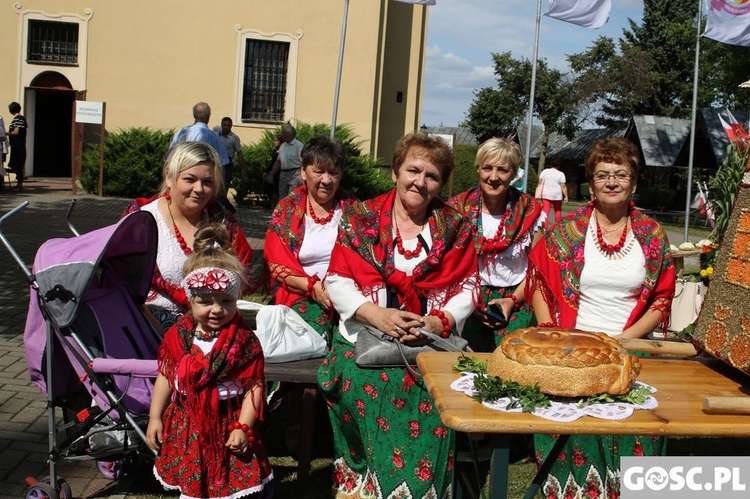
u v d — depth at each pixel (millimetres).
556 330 2973
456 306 3922
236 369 3400
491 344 4754
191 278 3357
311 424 4102
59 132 21891
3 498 3828
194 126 11828
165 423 3449
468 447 3943
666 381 3051
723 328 3012
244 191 18562
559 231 3975
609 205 3842
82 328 3889
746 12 12039
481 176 4852
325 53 20578
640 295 3889
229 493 3365
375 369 3713
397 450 3643
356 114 20797
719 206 7438
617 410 2613
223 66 20422
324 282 4289
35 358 3818
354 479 3916
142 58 20234
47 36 20203
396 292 3893
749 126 8039
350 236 3895
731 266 3018
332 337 4648
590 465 3729
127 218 3789
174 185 4152
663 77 49125
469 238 3979
